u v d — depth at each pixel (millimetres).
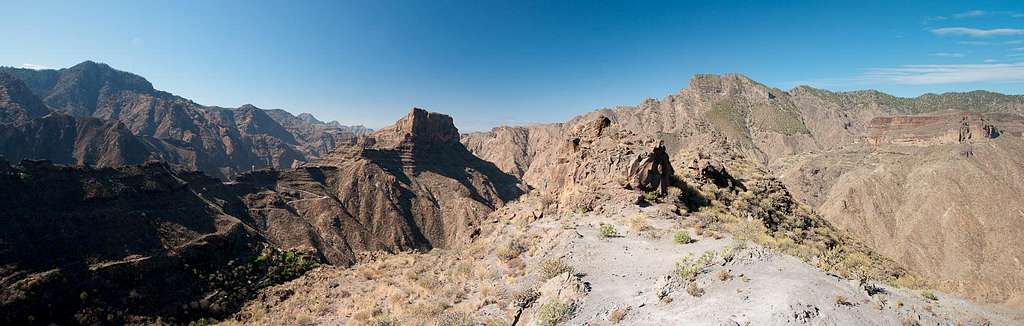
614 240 22391
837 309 11711
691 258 17344
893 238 155375
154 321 47250
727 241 20938
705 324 11422
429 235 150000
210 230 75312
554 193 37156
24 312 43312
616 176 31109
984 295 15375
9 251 51188
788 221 31562
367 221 143750
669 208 27125
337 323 22016
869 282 14477
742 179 38906
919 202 161250
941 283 17172
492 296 18609
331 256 110375
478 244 29266
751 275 14016
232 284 55500
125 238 63375
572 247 21375
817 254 21547
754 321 11086
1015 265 120500
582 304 14859
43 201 64375
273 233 108250
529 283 18797
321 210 129375
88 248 57875
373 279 30188
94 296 48531
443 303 19234
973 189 152750
